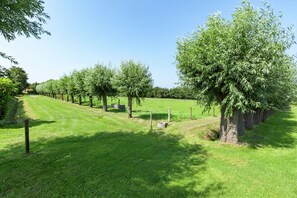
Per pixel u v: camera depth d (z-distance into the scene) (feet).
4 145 34.88
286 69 42.73
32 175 23.36
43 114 83.82
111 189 20.85
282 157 33.73
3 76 22.81
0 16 20.89
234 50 34.68
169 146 37.50
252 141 45.55
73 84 140.77
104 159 29.14
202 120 73.05
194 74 40.60
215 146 38.45
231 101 35.81
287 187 22.50
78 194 19.70
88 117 74.49
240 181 23.67
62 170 24.94
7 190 20.06
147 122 65.36
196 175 25.00
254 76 34.37
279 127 68.69
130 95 74.59
